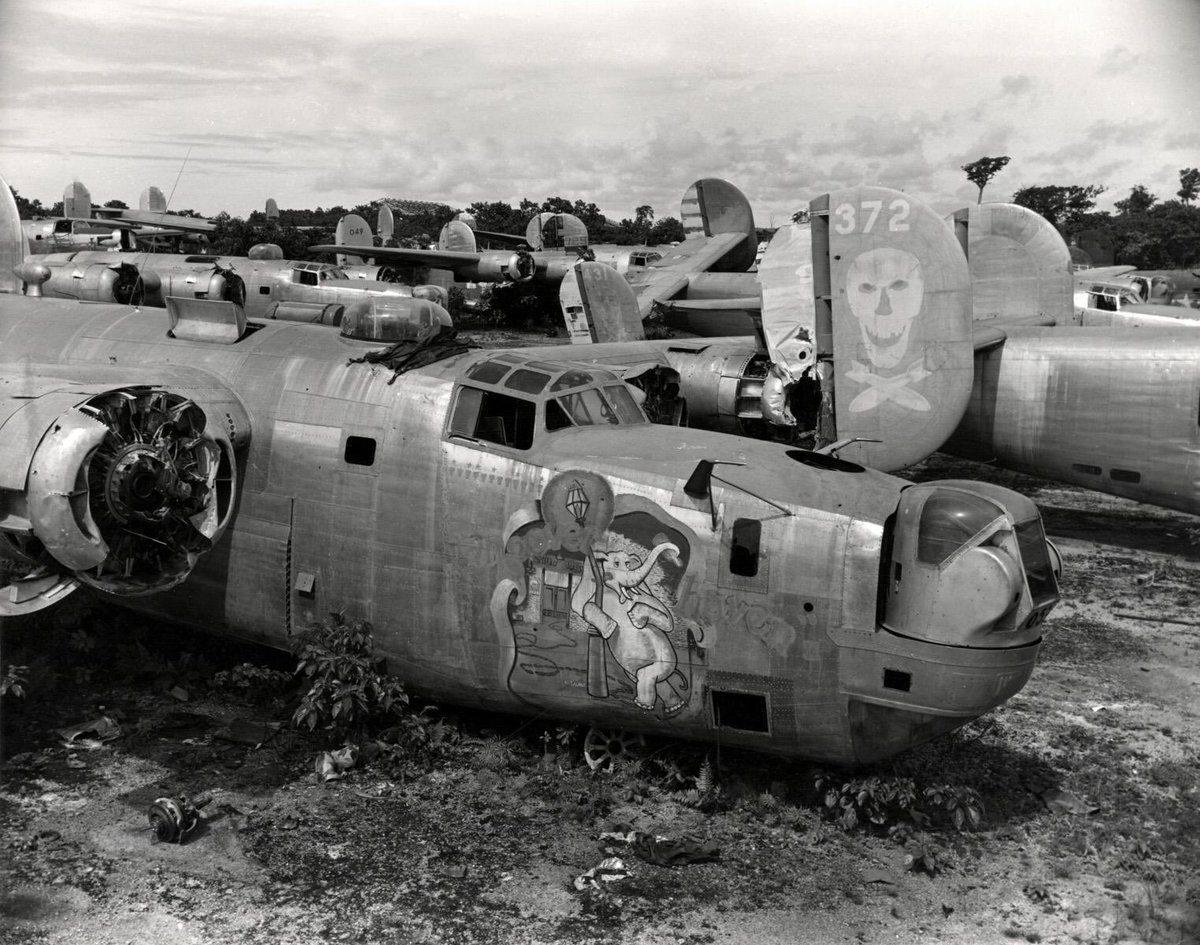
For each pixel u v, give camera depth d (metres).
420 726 9.69
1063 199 79.06
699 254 42.53
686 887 7.79
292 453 10.04
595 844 8.35
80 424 8.51
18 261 15.45
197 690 10.88
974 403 18.78
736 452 8.93
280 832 8.30
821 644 8.23
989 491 8.50
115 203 81.31
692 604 8.48
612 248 52.78
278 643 10.48
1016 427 18.38
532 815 8.74
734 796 9.13
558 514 8.85
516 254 47.47
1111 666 12.92
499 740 9.95
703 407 21.05
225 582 10.42
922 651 7.99
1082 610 14.97
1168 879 8.19
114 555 9.16
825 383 15.99
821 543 8.25
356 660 9.59
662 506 8.59
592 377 9.80
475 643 9.27
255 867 7.81
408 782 9.22
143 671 11.09
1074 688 12.20
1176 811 9.26
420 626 9.48
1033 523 8.28
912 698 8.09
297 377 10.35
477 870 7.89
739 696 8.54
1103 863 8.42
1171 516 20.55
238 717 10.33
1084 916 7.66
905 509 8.31
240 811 8.59
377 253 47.94
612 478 8.78
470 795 9.02
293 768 9.38
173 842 8.04
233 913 7.24
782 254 19.56
